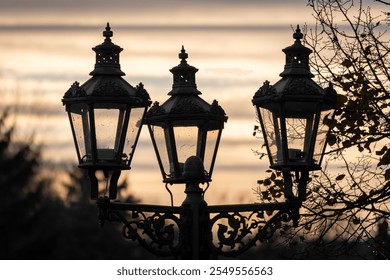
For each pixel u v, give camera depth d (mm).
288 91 18609
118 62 18734
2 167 80562
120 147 18469
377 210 24094
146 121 20281
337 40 24406
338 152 24406
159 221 18938
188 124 20125
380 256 24719
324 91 18797
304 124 18703
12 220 80625
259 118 18969
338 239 24578
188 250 19062
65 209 89312
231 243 19031
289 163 18625
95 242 89062
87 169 18531
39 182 82062
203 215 19125
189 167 19328
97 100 18359
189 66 20453
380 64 24359
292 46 18953
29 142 81875
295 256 24359
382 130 24172
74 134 18609
